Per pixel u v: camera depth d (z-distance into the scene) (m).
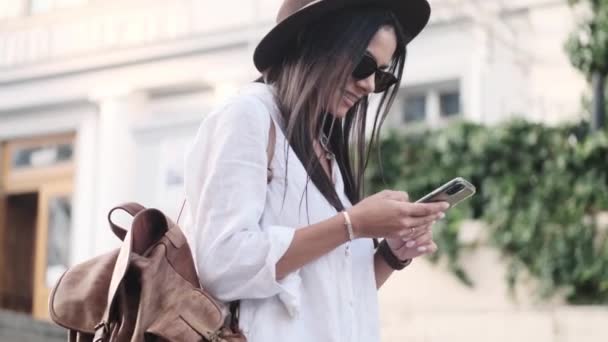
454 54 11.95
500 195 9.00
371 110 10.16
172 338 2.33
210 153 2.54
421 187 9.55
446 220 8.98
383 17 2.66
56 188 15.12
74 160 15.02
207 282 2.45
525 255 8.69
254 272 2.40
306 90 2.57
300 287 2.50
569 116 10.31
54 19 15.16
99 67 14.76
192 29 14.07
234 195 2.46
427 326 8.49
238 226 2.42
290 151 2.57
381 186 9.70
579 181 8.85
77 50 14.88
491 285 8.72
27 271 15.66
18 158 15.56
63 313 2.46
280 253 2.41
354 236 2.46
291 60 2.68
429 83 12.11
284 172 2.55
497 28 11.55
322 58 2.60
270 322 2.46
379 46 2.65
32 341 8.71
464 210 9.14
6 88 15.47
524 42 11.34
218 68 13.89
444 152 9.52
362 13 2.64
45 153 15.35
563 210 8.77
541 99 10.80
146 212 2.45
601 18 9.99
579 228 8.63
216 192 2.47
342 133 2.84
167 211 13.57
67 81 15.03
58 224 15.01
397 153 9.71
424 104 12.31
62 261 14.87
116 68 14.66
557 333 8.00
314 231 2.44
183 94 14.33
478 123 9.52
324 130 2.81
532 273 8.65
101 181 14.45
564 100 10.77
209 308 2.38
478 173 9.27
